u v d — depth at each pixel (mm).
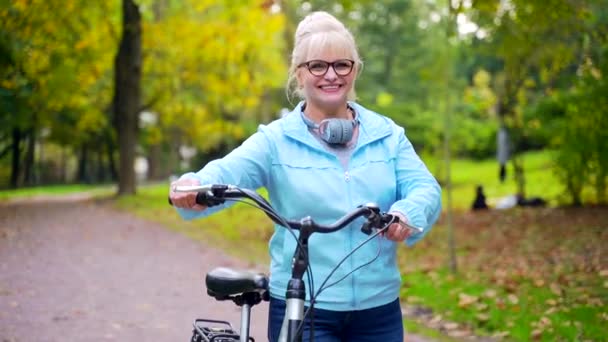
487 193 27594
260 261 12406
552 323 7297
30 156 47219
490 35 13703
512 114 20047
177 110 29578
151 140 41625
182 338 7312
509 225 16219
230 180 3002
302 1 16781
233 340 3150
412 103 42969
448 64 11594
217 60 27031
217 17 26562
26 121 32438
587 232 13977
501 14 12180
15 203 25609
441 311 8414
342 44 3088
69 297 9031
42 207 22750
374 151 3154
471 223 17266
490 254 12273
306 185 3059
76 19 23828
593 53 12484
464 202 24766
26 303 8625
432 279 10078
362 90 46750
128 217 19188
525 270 10281
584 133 17031
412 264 11578
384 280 3098
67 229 16016
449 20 11461
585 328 7066
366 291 3061
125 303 8812
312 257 3051
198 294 9438
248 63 27078
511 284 9203
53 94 25656
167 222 18031
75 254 12398
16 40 19703
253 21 26016
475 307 8258
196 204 2750
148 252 12906
